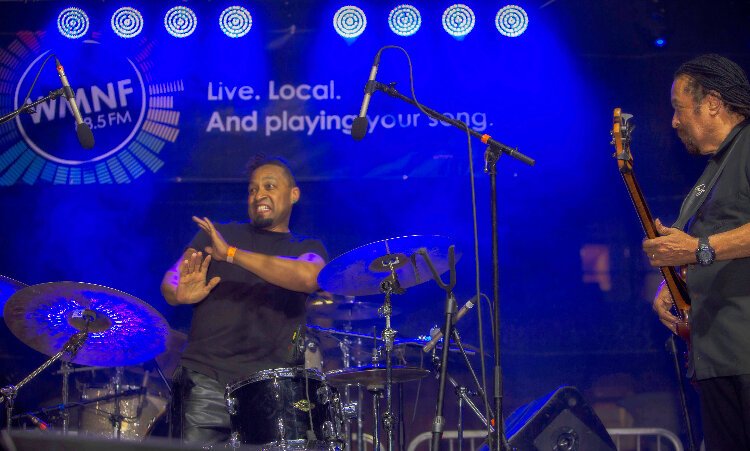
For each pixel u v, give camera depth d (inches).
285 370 170.6
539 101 284.2
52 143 274.8
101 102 276.5
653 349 291.3
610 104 285.9
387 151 277.6
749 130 128.8
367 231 296.0
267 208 199.3
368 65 279.7
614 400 288.7
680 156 287.1
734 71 132.4
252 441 169.8
